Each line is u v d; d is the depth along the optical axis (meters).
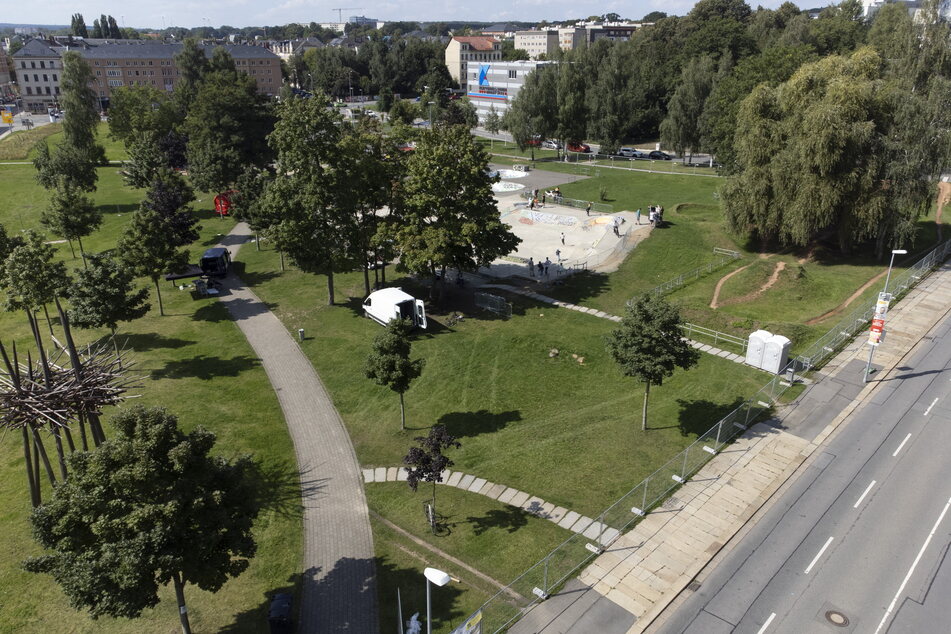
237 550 20.70
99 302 40.59
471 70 170.00
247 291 58.72
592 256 63.84
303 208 50.03
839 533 27.48
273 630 22.61
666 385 40.09
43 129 146.50
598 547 26.89
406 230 50.47
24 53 192.50
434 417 37.75
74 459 20.12
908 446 33.28
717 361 42.59
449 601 24.30
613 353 34.22
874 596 24.20
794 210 54.50
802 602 24.05
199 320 52.12
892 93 53.25
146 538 18.42
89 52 186.75
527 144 121.31
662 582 25.12
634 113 133.50
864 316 46.75
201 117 94.50
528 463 32.94
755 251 62.62
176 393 40.34
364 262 52.28
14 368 26.45
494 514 29.30
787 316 48.59
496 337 46.97
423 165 49.53
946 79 57.72
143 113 115.88
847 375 40.22
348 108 193.50
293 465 33.44
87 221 62.47
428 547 27.38
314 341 47.94
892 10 99.69
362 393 40.53
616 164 113.44
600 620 23.42
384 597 24.67
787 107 57.22
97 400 27.66
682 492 30.34
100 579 18.33
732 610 23.80
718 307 51.34
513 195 91.75
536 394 39.78
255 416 37.91
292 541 27.95
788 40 113.44
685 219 73.25
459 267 52.75
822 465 31.98
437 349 45.78
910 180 52.72
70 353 29.44
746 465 32.16
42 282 32.59
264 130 99.56
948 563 25.69
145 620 23.81
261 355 45.88
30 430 29.05
